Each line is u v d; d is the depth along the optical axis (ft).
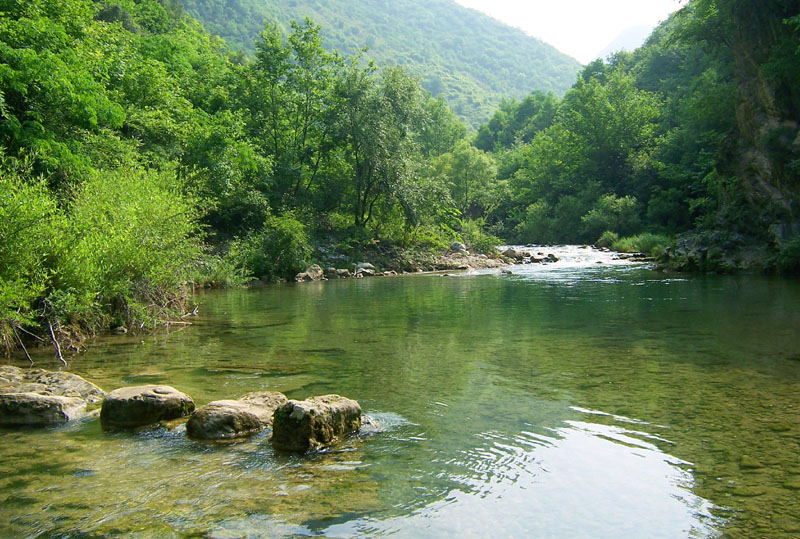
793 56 69.62
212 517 9.80
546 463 12.14
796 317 32.83
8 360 23.21
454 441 13.57
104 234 31.24
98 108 47.24
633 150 175.42
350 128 97.09
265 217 86.79
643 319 33.40
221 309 42.24
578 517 9.73
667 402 16.37
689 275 69.36
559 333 28.91
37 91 43.01
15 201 24.50
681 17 115.24
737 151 79.92
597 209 160.97
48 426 15.07
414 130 110.32
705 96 109.81
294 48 102.73
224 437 14.03
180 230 36.86
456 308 40.81
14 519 9.75
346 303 45.88
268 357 23.59
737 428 13.98
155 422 15.26
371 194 106.52
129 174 41.75
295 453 12.93
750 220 75.72
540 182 203.31
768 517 9.52
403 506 10.22
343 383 19.12
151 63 81.97
